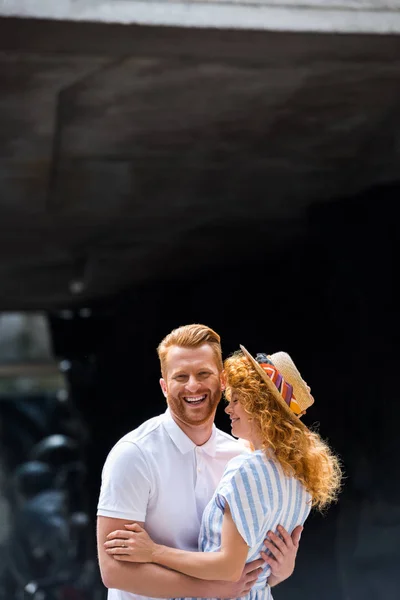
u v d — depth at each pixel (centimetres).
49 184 981
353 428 1200
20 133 820
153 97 766
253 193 1088
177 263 1532
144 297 1808
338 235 1125
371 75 741
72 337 2108
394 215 1055
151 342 1812
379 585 1112
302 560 1290
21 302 1933
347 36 629
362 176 1022
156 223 1221
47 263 1489
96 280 1669
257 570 348
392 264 1077
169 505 362
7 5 570
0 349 3053
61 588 2138
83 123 820
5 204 1052
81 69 688
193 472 367
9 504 3275
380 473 1136
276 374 349
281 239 1360
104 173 971
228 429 1473
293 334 1433
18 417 3516
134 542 343
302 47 650
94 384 2112
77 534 2167
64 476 2400
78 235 1273
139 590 341
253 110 813
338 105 813
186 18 599
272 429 342
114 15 587
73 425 2450
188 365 357
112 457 360
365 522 1154
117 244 1354
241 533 334
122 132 851
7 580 2539
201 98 776
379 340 1120
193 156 937
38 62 671
